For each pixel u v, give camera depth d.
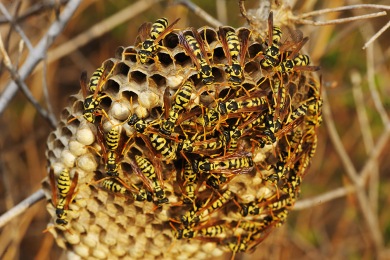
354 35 0.69
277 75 0.43
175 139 0.43
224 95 0.43
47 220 0.65
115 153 0.43
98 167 0.44
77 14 0.65
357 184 0.56
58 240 0.46
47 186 0.45
